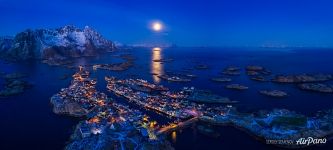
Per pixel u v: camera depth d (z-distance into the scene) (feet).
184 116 570.05
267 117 533.55
